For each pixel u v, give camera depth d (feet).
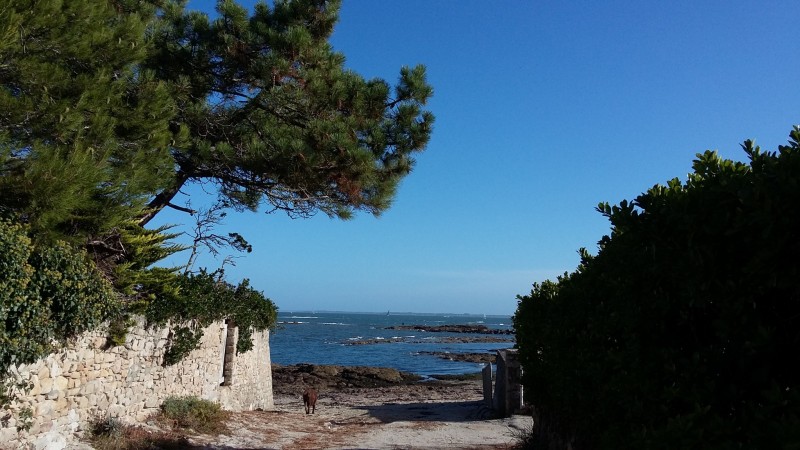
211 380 52.85
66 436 31.22
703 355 11.96
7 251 24.97
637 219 13.56
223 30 46.03
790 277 9.81
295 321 597.52
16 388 27.14
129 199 32.65
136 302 37.47
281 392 102.58
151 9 46.88
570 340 22.82
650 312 13.79
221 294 53.62
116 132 35.50
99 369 34.71
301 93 46.01
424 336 354.13
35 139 28.37
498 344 291.79
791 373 10.31
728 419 10.53
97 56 34.60
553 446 30.94
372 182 48.75
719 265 11.48
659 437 11.13
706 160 13.53
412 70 48.19
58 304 29.30
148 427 39.11
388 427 51.55
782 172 10.03
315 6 48.32
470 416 59.47
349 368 129.18
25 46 29.48
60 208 27.20
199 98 47.19
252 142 45.39
